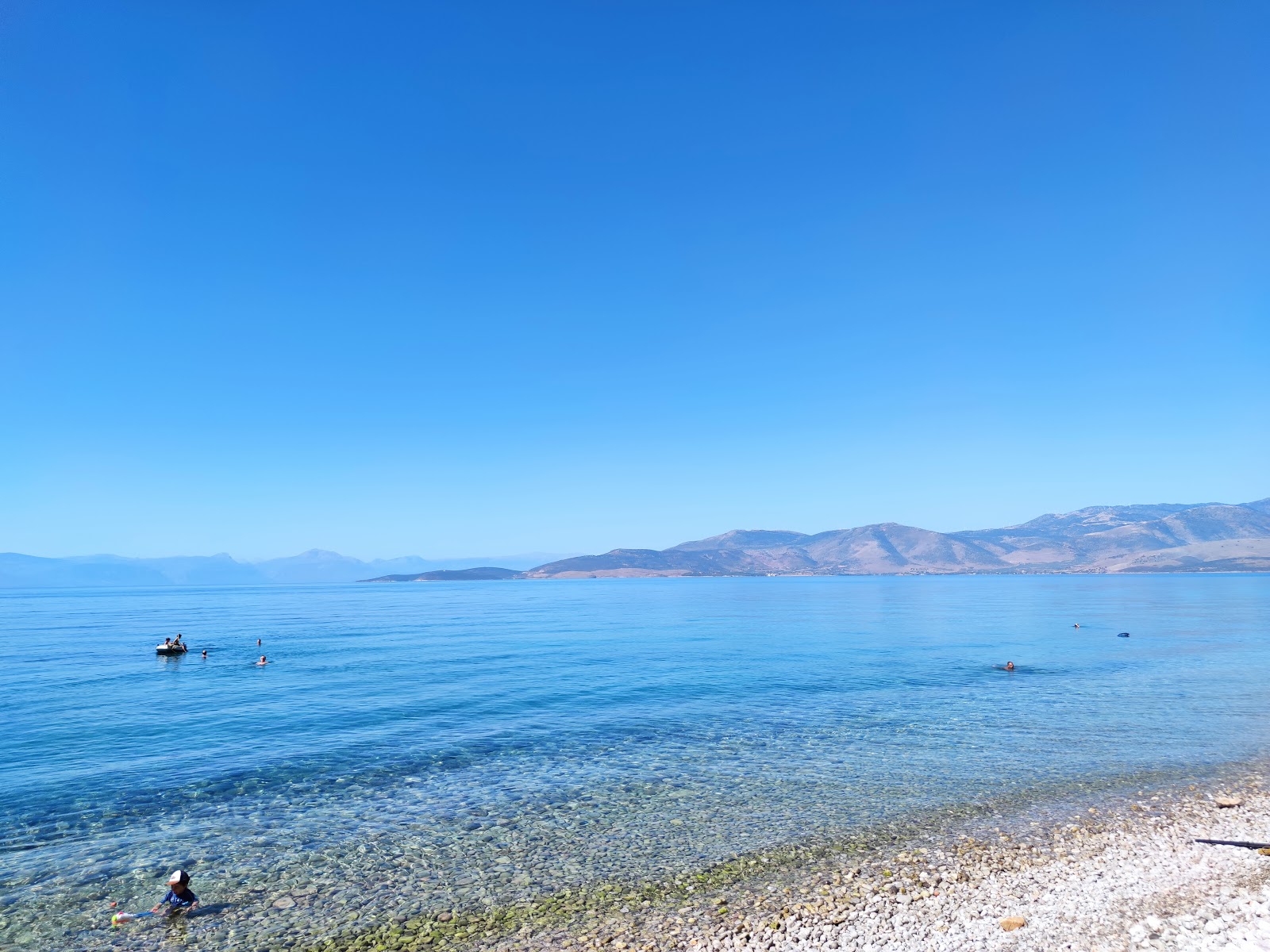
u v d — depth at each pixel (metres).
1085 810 22.66
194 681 52.09
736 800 24.09
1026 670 53.59
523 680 51.25
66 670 59.22
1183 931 14.73
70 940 15.32
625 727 35.19
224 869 18.86
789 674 53.12
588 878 18.11
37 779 27.09
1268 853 18.86
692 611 152.75
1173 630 88.44
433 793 25.19
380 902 16.94
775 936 14.98
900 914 15.90
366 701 43.34
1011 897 16.61
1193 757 28.75
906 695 43.56
